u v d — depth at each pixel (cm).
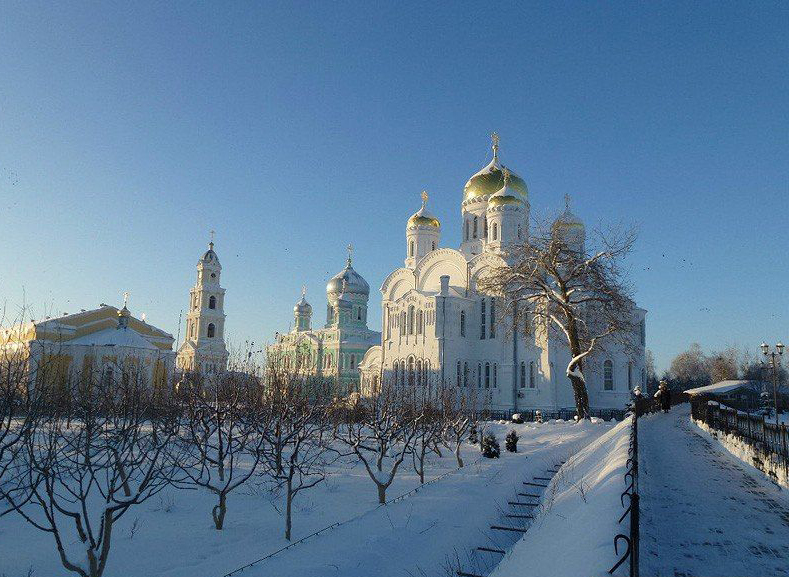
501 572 1039
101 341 5931
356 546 1262
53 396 1823
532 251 4812
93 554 1100
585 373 6544
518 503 1775
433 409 3278
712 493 1454
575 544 941
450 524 1490
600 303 4834
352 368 9206
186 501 1988
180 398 2672
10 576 1278
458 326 6688
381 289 7769
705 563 927
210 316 9350
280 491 2128
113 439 1927
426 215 8206
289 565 1138
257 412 2230
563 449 3003
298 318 11062
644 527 1135
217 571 1269
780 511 1262
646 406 4688
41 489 2089
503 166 7719
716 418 2683
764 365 7638
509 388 6406
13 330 1852
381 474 2252
